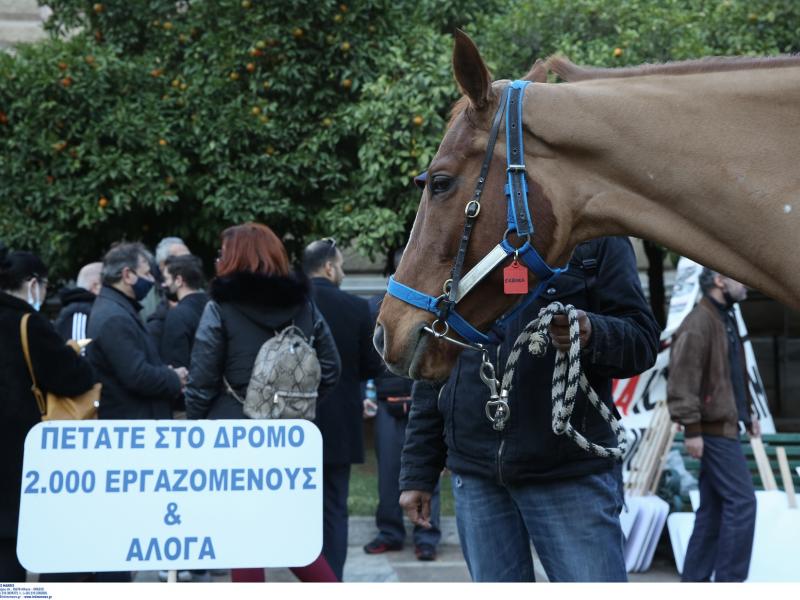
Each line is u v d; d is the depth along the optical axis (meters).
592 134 2.19
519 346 2.45
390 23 8.34
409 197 7.81
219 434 2.79
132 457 2.75
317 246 5.30
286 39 8.02
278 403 3.97
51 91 7.99
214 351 4.04
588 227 2.23
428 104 7.68
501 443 2.62
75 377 3.91
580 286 2.60
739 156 2.11
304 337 4.15
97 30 8.83
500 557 2.73
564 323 2.43
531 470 2.59
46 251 7.93
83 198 7.86
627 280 2.58
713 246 2.14
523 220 2.19
